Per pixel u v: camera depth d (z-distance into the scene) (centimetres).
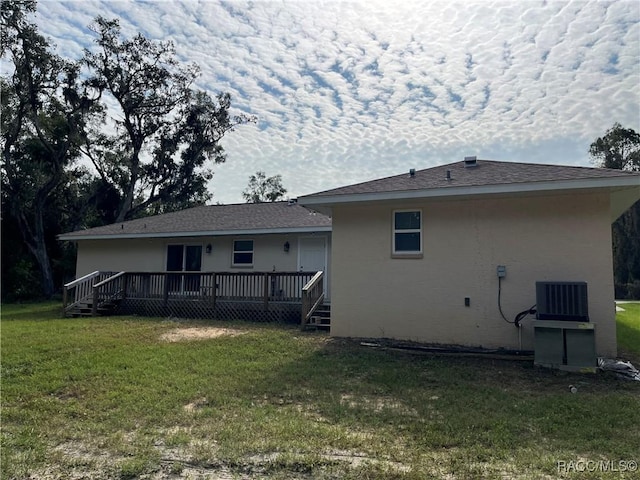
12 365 783
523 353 816
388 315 985
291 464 392
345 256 1037
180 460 407
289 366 761
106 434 475
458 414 524
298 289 1366
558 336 750
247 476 375
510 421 499
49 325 1258
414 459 401
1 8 2445
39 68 2611
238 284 1455
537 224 885
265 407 555
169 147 3422
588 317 790
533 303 873
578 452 418
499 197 907
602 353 816
